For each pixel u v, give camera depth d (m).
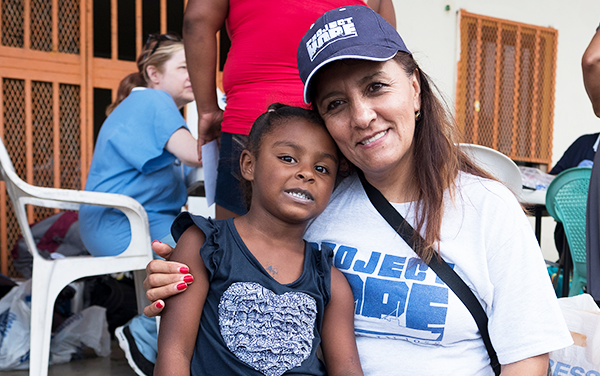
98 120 4.23
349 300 1.08
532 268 0.95
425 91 1.08
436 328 1.00
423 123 1.07
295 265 1.07
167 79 2.45
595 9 5.81
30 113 3.96
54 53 3.98
